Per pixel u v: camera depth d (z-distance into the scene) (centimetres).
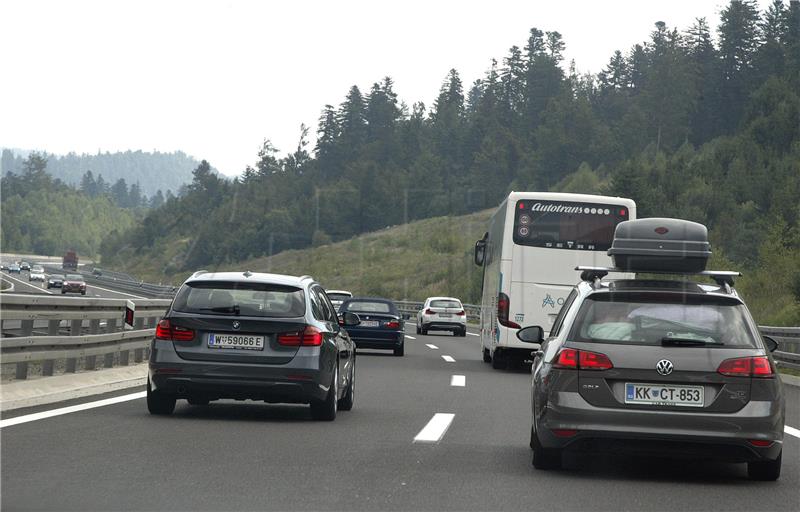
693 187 17938
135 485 1046
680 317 1210
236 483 1075
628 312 1217
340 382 1797
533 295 3269
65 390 1928
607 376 1184
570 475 1209
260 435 1470
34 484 1037
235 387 1634
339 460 1254
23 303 1853
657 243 1474
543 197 3284
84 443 1324
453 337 6131
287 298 1694
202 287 1705
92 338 2136
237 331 1647
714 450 1171
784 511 1014
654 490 1125
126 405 1803
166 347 1653
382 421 1711
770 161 17950
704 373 1175
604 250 3272
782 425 1188
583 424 1179
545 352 1311
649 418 1169
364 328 3847
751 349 1191
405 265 19288
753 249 14425
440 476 1160
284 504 976
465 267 15975
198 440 1391
